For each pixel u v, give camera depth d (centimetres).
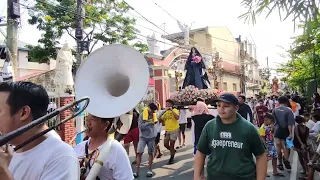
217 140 305
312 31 160
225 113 300
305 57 1441
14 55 748
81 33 972
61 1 1438
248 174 291
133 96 249
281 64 2019
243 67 3947
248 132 297
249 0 173
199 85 941
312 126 666
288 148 718
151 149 708
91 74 265
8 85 166
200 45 3209
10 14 741
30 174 160
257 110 1184
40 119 143
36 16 1452
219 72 3119
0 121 163
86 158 251
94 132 261
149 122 700
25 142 152
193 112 761
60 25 1452
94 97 256
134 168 773
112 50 267
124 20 1587
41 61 1611
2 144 119
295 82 1884
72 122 889
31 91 166
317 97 1217
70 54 983
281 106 726
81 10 982
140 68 258
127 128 294
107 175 246
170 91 2234
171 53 2302
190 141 1198
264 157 300
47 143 169
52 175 157
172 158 824
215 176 302
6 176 127
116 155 249
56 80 962
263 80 5350
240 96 838
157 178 682
